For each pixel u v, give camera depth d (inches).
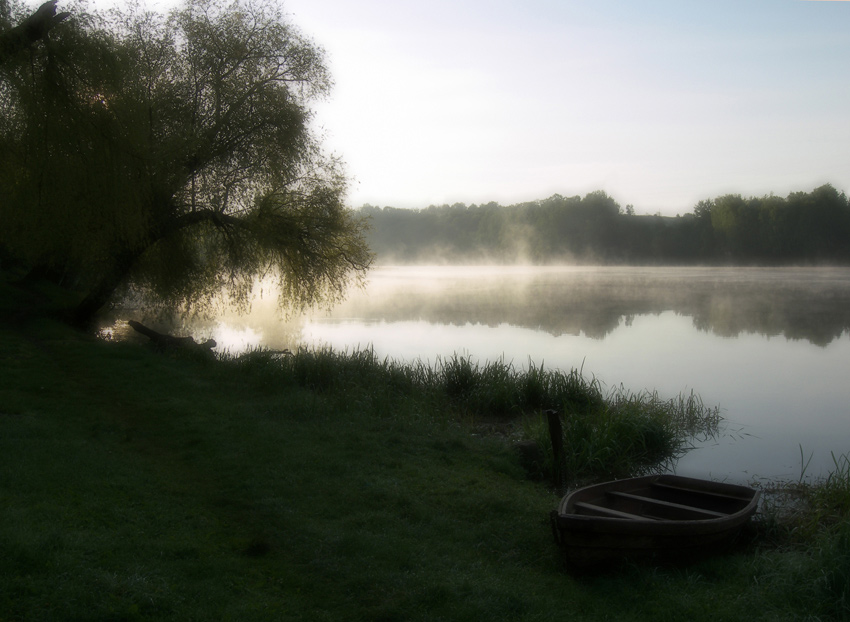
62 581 179.3
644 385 676.1
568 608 204.8
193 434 364.5
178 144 663.8
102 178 576.4
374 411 458.9
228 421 396.2
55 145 554.9
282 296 842.2
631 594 216.2
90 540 209.2
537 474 378.6
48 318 706.8
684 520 263.3
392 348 880.9
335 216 778.8
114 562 198.7
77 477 270.1
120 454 318.3
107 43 592.7
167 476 297.3
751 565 239.5
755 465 420.5
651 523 235.0
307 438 375.6
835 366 796.0
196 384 494.3
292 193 768.9
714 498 298.4
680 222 4335.6
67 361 522.6
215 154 722.2
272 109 730.8
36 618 162.6
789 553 249.0
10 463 272.8
